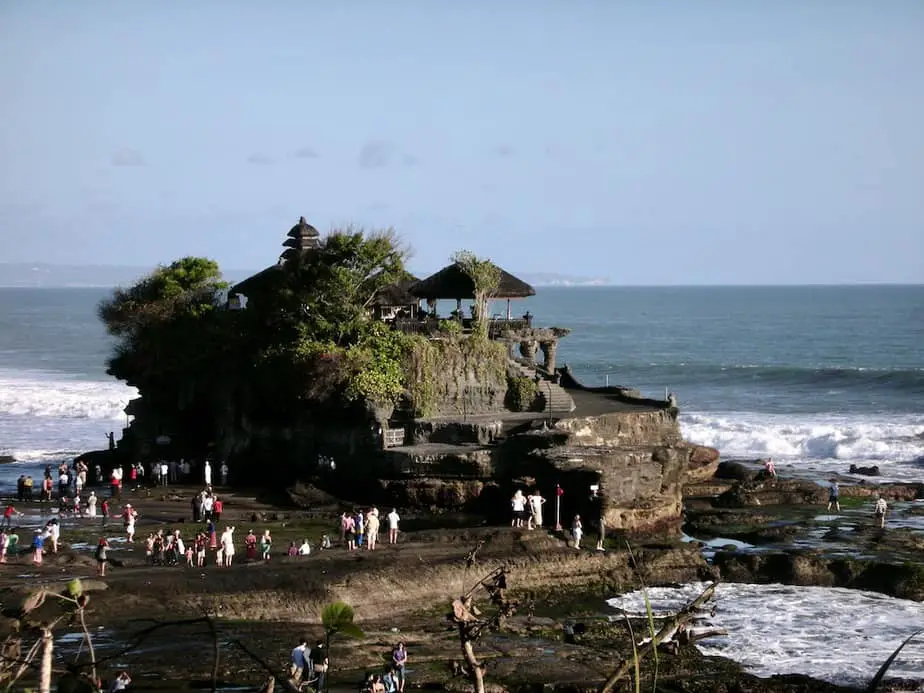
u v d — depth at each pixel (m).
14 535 49.28
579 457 57.44
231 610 42.44
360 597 44.50
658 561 50.78
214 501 57.78
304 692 10.97
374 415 62.75
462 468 60.22
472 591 9.90
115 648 36.97
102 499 62.41
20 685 29.52
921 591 48.50
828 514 64.44
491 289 71.69
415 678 35.94
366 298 69.38
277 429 66.81
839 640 42.25
